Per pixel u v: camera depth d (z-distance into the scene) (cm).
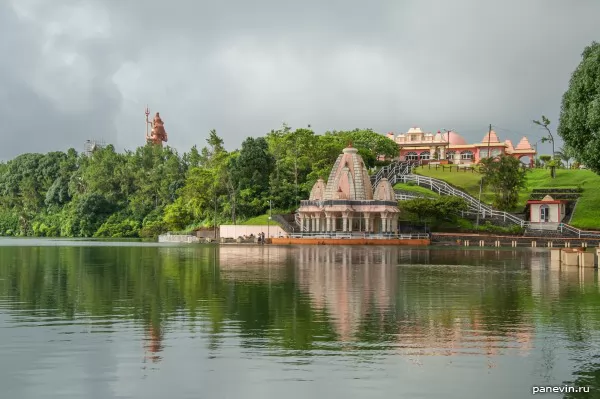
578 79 6191
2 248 9900
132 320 2766
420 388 1789
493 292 3741
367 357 2100
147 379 1861
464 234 11150
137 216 17375
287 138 15512
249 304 3231
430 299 3422
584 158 6206
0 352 2170
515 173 12044
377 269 5469
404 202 11850
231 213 13912
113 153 19938
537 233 10806
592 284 4178
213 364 2012
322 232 11762
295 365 2002
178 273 5038
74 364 2020
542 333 2484
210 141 15762
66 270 5341
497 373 1928
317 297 3500
